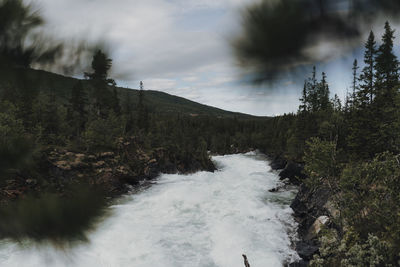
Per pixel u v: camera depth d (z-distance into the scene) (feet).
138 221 49.90
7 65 3.52
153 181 103.81
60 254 2.49
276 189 84.64
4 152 3.20
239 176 117.29
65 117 97.25
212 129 312.50
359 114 76.33
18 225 2.62
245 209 60.34
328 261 27.50
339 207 31.27
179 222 51.37
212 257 37.86
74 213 2.77
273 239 43.78
